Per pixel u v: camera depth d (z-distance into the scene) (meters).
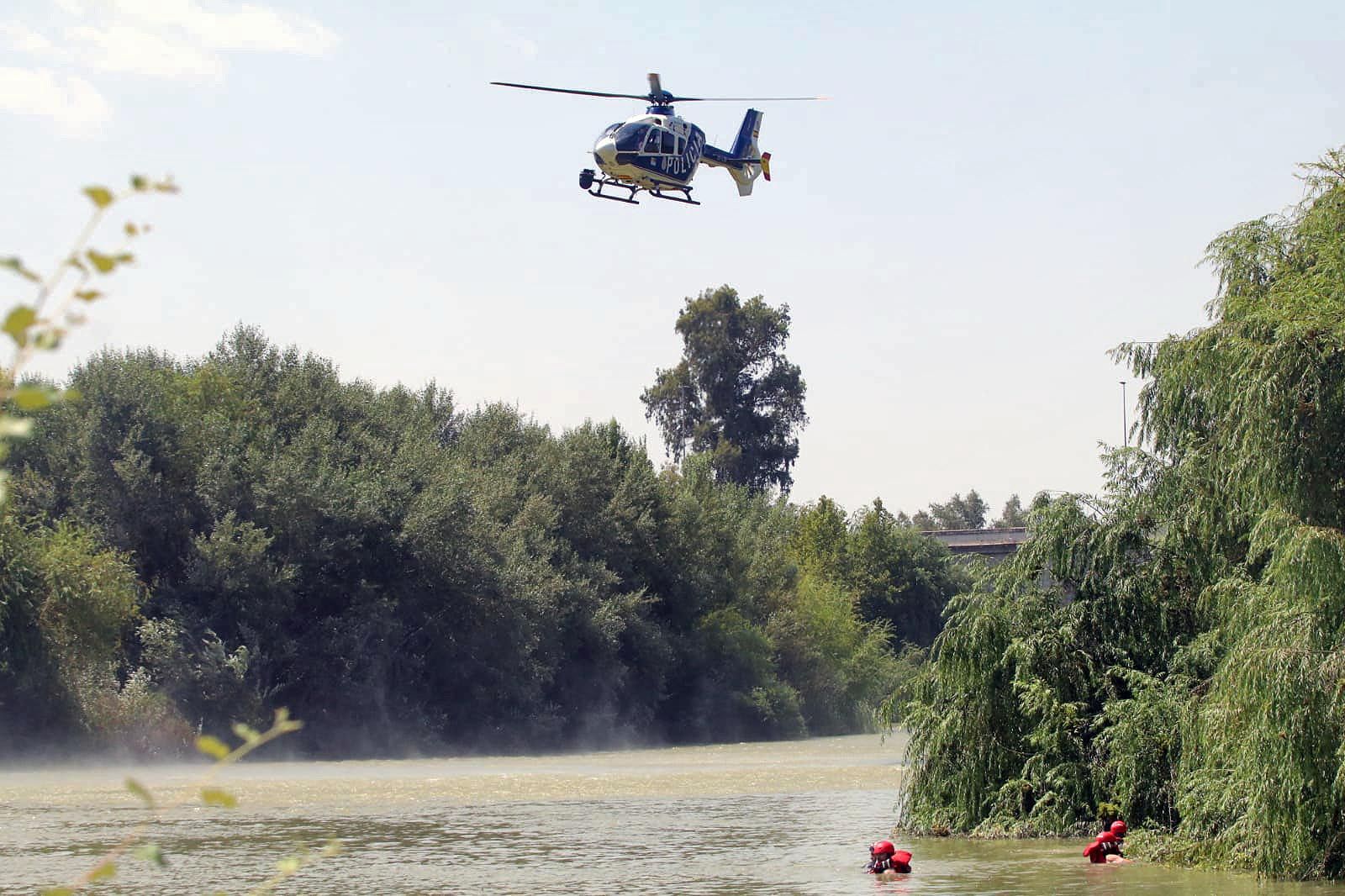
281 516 58.03
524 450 81.31
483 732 65.06
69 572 48.56
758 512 102.81
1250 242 24.64
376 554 61.53
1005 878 20.89
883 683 93.94
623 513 79.00
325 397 67.94
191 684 52.59
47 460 57.53
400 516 62.34
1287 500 20.25
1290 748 18.38
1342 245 21.09
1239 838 20.58
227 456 58.50
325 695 58.38
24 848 25.09
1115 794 24.47
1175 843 22.39
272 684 56.88
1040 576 27.41
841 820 30.83
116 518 56.12
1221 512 24.22
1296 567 18.89
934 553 119.12
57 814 31.25
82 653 49.31
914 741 27.33
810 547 109.12
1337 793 18.36
